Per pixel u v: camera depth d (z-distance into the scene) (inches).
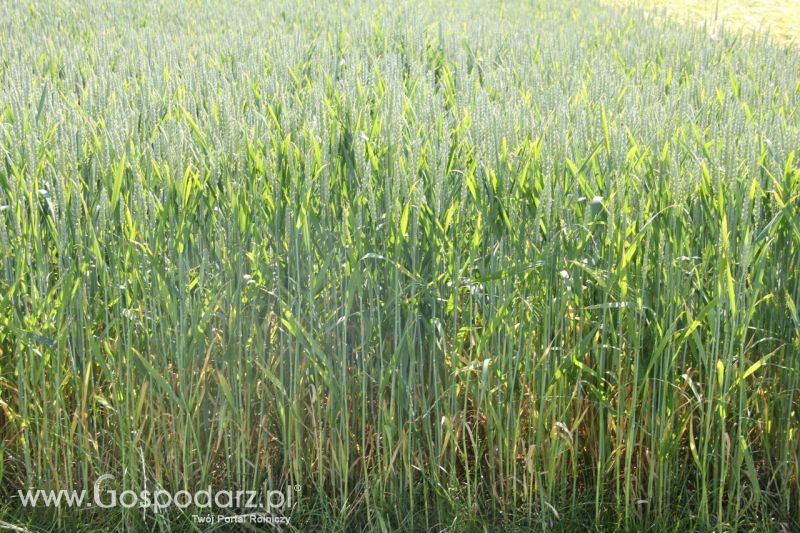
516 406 128.9
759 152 130.0
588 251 127.6
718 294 114.2
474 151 130.5
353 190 127.6
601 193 128.0
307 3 405.1
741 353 116.7
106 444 132.5
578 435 129.1
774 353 126.6
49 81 196.5
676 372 126.2
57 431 124.0
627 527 126.0
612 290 124.0
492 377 126.8
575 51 274.1
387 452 123.9
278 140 134.8
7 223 127.1
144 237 123.5
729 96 177.0
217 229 124.4
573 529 128.6
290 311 117.6
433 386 127.2
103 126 141.6
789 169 120.3
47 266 124.0
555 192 118.4
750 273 123.1
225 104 135.1
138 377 127.5
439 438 124.7
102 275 119.9
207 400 127.0
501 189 121.7
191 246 126.3
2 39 287.1
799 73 253.1
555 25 371.9
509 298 117.7
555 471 129.0
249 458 130.9
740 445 119.9
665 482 128.0
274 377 120.9
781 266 123.9
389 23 334.0
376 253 121.6
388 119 129.3
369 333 125.8
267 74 228.8
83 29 323.9
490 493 130.7
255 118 150.1
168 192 120.2
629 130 133.8
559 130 131.3
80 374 126.8
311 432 129.6
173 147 122.6
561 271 117.6
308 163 118.2
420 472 130.9
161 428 127.3
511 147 130.8
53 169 122.6
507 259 122.3
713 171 120.9
